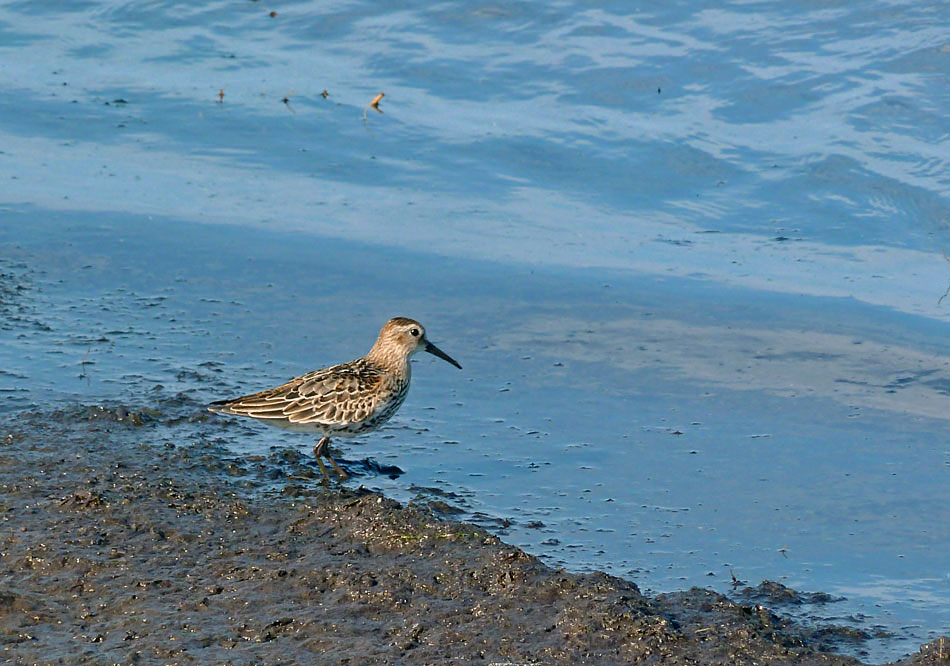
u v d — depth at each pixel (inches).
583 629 376.8
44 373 575.2
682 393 577.6
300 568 414.6
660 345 627.8
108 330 627.2
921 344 625.9
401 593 398.6
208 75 954.7
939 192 770.2
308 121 889.5
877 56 910.4
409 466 510.3
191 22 1034.7
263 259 721.6
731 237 754.8
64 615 386.3
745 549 447.2
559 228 768.9
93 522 444.1
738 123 859.4
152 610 388.8
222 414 546.0
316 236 753.0
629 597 396.5
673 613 392.5
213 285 687.1
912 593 417.1
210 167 840.9
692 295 685.3
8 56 978.7
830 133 834.8
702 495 487.5
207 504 463.8
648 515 471.5
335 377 512.4
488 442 532.4
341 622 383.2
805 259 726.5
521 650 368.2
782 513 473.7
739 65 920.3
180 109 906.1
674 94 898.1
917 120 836.0
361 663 361.4
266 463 506.0
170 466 496.4
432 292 687.1
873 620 398.0
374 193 810.8
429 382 591.8
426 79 939.3
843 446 528.1
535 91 919.7
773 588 416.5
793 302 675.4
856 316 657.6
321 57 978.1
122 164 840.9
